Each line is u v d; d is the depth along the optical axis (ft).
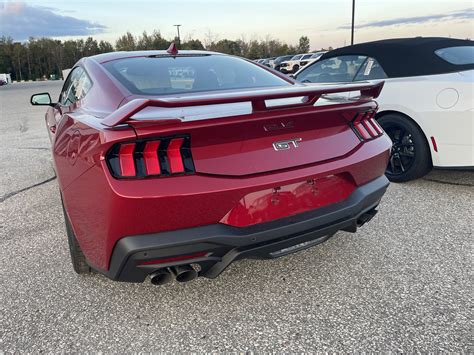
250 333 6.80
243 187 6.29
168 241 6.03
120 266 6.26
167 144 5.92
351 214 7.54
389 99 13.61
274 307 7.47
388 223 10.86
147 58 9.52
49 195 14.30
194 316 7.29
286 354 6.30
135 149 5.81
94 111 7.62
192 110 6.86
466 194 12.85
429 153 13.15
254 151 6.59
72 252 8.23
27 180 16.37
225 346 6.52
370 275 8.38
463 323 6.81
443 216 11.19
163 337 6.77
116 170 5.80
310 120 7.12
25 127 33.50
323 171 7.03
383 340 6.49
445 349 6.24
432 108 12.51
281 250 7.04
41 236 10.85
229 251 6.53
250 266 8.92
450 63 13.03
